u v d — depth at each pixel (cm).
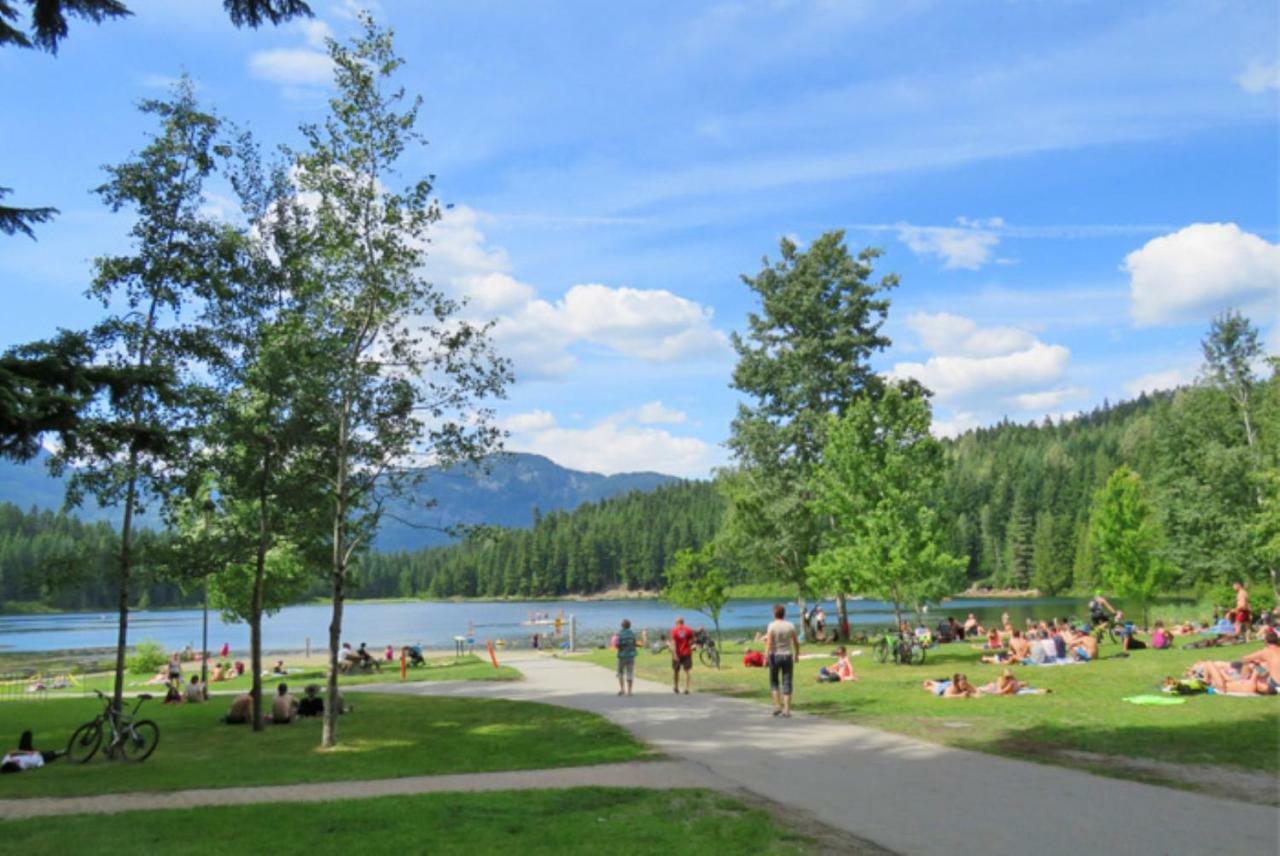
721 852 765
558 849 782
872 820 877
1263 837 795
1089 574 11319
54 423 1230
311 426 1731
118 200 1692
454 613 13700
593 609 13575
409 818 913
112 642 8200
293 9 1020
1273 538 3894
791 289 4097
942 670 2523
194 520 2198
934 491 3020
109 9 1126
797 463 4025
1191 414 4838
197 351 1762
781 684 1762
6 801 1109
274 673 3769
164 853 795
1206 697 1727
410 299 1695
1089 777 1070
